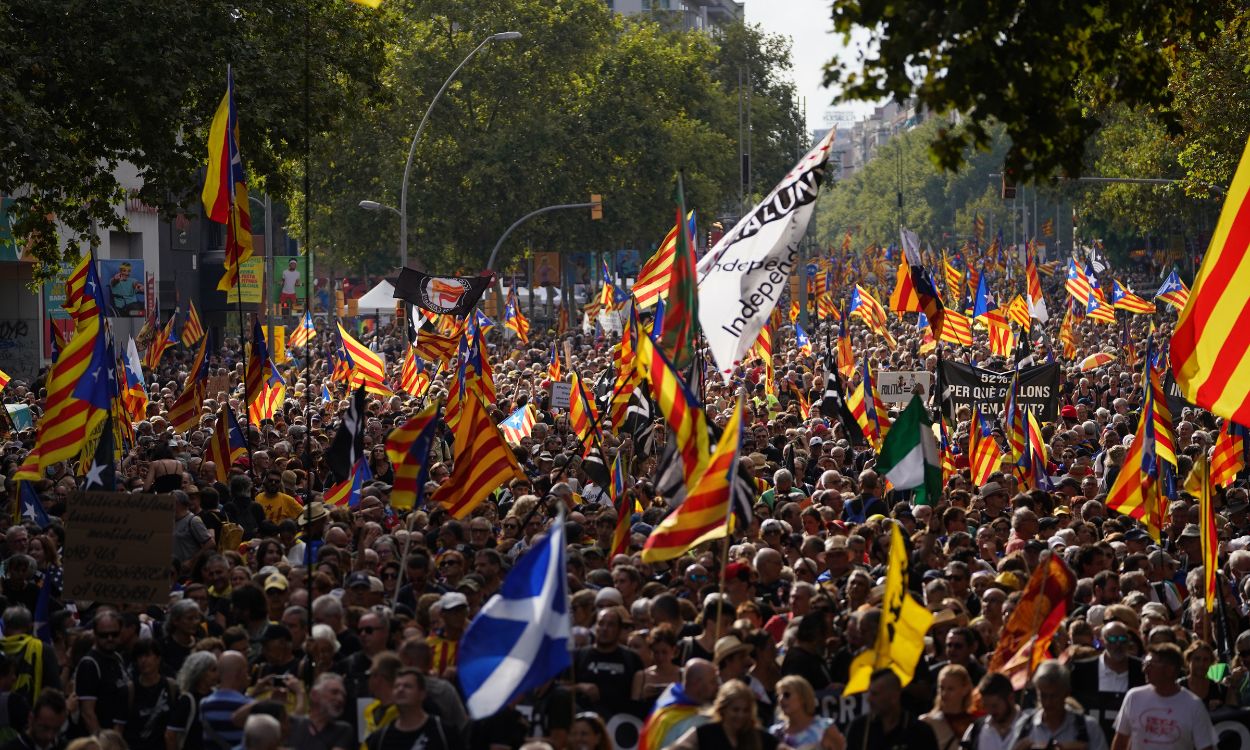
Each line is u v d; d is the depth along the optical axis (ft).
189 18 109.70
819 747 38.34
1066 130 50.31
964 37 47.67
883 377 116.88
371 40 124.98
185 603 49.62
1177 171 260.62
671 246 100.83
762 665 45.39
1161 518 70.64
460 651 38.47
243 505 78.33
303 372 187.83
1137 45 56.18
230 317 295.69
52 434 70.49
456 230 317.63
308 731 40.29
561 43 320.91
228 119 85.20
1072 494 81.35
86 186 118.21
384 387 131.85
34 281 125.18
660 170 335.88
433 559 63.41
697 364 65.26
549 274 324.60
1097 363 163.12
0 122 96.63
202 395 104.63
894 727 39.19
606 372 135.33
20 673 47.55
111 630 46.57
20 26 106.52
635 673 45.09
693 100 366.43
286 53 117.19
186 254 274.57
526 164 313.73
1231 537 68.74
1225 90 165.99
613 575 54.03
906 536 61.82
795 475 89.51
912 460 69.15
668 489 56.65
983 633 48.52
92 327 70.59
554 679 44.65
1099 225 388.57
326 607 49.52
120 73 107.65
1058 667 38.96
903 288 153.28
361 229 312.50
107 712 46.34
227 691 42.16
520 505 67.41
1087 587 57.16
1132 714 42.78
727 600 48.08
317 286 398.01
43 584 53.93
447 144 315.17
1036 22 47.83
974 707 41.14
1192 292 50.21
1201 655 45.60
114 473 71.00
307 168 74.90
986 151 49.19
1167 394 122.42
